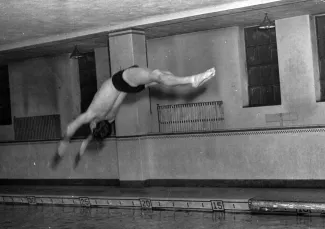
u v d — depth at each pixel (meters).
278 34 11.95
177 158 11.85
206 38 12.98
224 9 10.42
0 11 9.52
